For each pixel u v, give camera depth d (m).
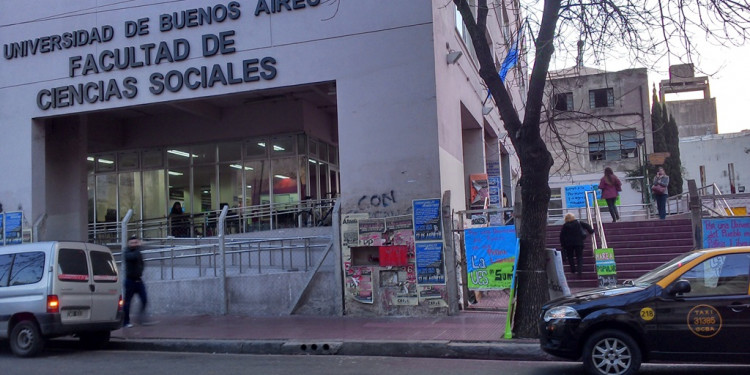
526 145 10.50
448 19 15.55
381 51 13.92
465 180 20.33
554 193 38.12
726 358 7.48
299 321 13.06
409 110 13.66
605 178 19.83
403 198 13.51
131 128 22.03
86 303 10.98
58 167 18.39
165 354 10.90
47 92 16.08
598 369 7.75
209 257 16.33
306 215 20.27
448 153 14.52
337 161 23.14
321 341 10.70
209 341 11.20
